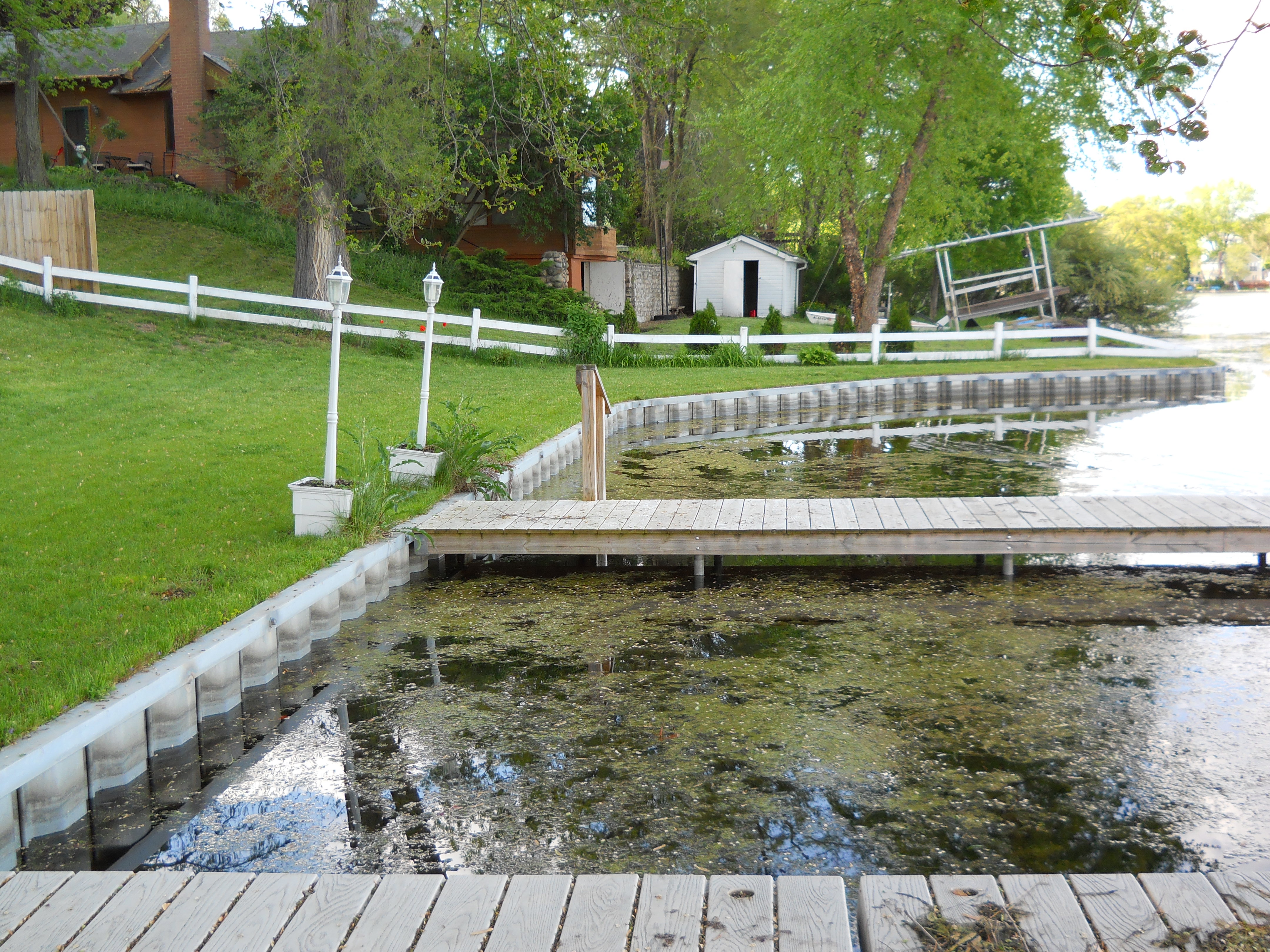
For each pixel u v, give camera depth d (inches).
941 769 182.1
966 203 1034.7
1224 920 107.4
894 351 1023.0
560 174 450.9
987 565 333.1
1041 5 835.4
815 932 107.7
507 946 107.0
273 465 401.1
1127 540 308.5
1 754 157.6
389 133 633.0
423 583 323.3
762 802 170.7
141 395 523.8
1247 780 175.6
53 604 236.7
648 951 105.0
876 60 942.4
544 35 390.0
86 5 887.7
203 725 209.2
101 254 884.6
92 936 111.1
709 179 1370.6
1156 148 151.9
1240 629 262.5
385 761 190.5
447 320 802.2
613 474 516.7
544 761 188.7
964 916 109.3
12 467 378.3
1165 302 1544.0
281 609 237.1
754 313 1359.5
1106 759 184.9
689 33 483.5
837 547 315.9
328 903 117.1
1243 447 581.6
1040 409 824.9
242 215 1027.3
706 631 267.1
